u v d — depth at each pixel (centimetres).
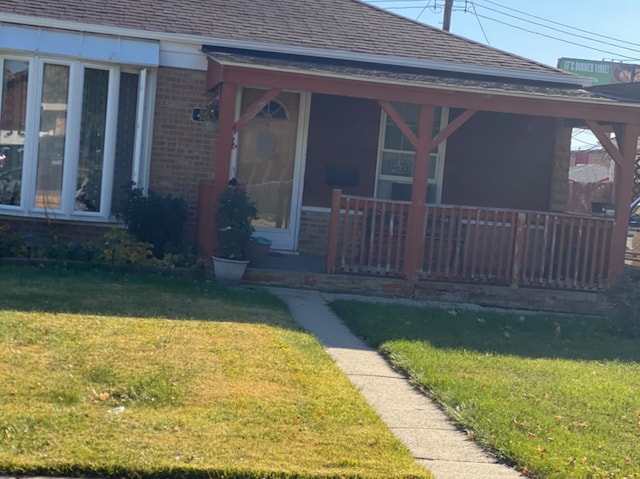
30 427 571
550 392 764
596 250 1244
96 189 1284
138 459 534
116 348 766
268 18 1441
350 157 1423
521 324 1083
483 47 1507
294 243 1414
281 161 1408
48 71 1251
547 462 581
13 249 1170
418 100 1182
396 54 1380
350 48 1371
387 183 1442
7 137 1255
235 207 1145
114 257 1178
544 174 1476
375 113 1426
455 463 588
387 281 1201
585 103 1205
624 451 626
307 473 536
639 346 1016
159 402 646
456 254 1215
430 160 1454
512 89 1212
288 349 821
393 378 787
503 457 599
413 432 643
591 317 1200
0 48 1220
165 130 1321
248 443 579
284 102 1401
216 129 1287
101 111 1277
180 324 880
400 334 938
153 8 1373
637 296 1079
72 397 637
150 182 1323
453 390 735
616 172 1252
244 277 1182
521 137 1470
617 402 747
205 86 1322
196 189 1338
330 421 636
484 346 931
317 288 1195
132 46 1276
